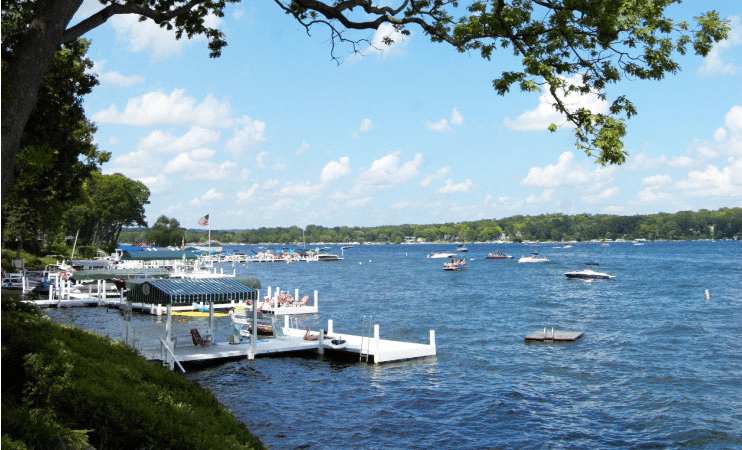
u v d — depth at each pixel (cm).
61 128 2805
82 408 1016
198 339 3481
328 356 3588
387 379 3109
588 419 2503
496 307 6775
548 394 2878
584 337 4538
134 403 1070
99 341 1469
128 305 3316
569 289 9056
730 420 2483
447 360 3603
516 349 4016
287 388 2906
